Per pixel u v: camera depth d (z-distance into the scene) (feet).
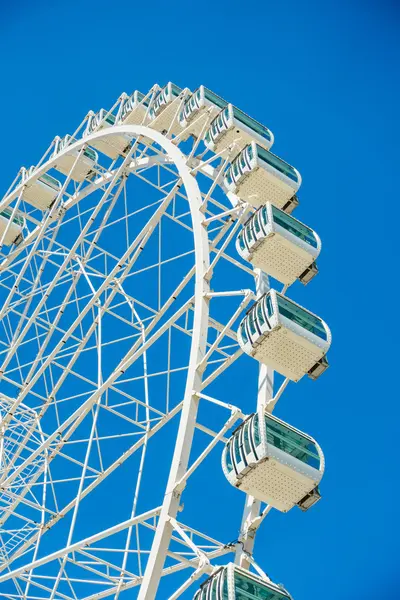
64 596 80.33
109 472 90.99
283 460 70.49
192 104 118.93
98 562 77.51
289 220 92.32
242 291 82.64
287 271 92.38
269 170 99.81
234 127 109.81
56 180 134.62
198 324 82.12
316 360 81.10
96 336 99.86
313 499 72.23
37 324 107.24
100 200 109.60
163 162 117.39
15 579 83.41
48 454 96.53
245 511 74.33
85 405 91.71
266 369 83.15
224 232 99.30
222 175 108.88
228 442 74.84
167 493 70.23
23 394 100.53
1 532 98.07
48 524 94.22
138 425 90.43
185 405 75.56
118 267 100.99
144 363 92.53
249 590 62.95
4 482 93.61
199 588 65.31
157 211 101.24
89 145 128.06
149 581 65.72
